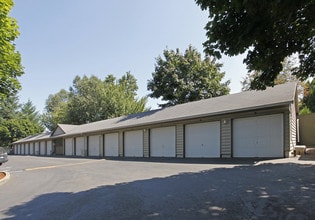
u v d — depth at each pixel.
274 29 5.39
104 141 26.75
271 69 6.46
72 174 11.61
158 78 32.47
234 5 4.75
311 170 8.27
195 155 17.34
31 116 65.00
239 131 15.02
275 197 5.33
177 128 18.64
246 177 7.64
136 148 22.45
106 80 54.06
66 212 5.23
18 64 9.91
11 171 14.45
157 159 17.50
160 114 21.08
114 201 5.84
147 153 21.06
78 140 31.50
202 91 31.66
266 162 11.20
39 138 40.66
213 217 4.41
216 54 5.79
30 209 5.63
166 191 6.50
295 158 12.19
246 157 14.55
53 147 38.09
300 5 4.59
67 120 48.53
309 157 12.39
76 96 50.25
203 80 31.73
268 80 6.66
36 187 8.57
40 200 6.48
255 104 13.84
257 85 6.83
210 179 7.68
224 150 15.57
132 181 8.51
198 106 18.80
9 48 9.08
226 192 5.96
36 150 44.09
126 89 51.84
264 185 6.42
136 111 44.16
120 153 24.19
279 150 13.29
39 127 59.88
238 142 15.02
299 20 5.41
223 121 15.73
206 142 16.73
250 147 14.46
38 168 15.53
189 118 16.86
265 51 5.96
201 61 32.28
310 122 19.50
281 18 4.98
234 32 5.36
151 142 20.98
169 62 32.22
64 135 32.47
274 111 13.52
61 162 19.91
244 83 32.69
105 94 44.19
